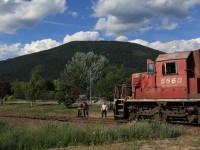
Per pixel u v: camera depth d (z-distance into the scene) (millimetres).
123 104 29250
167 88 26078
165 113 26172
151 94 27203
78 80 116500
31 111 58562
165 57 26516
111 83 63188
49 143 16203
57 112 56469
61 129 17891
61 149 15078
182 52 25719
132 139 17125
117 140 16891
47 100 105188
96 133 17297
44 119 33812
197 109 24500
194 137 17359
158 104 26562
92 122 28703
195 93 24547
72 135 16984
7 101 109688
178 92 25406
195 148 14352
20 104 88500
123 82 63469
